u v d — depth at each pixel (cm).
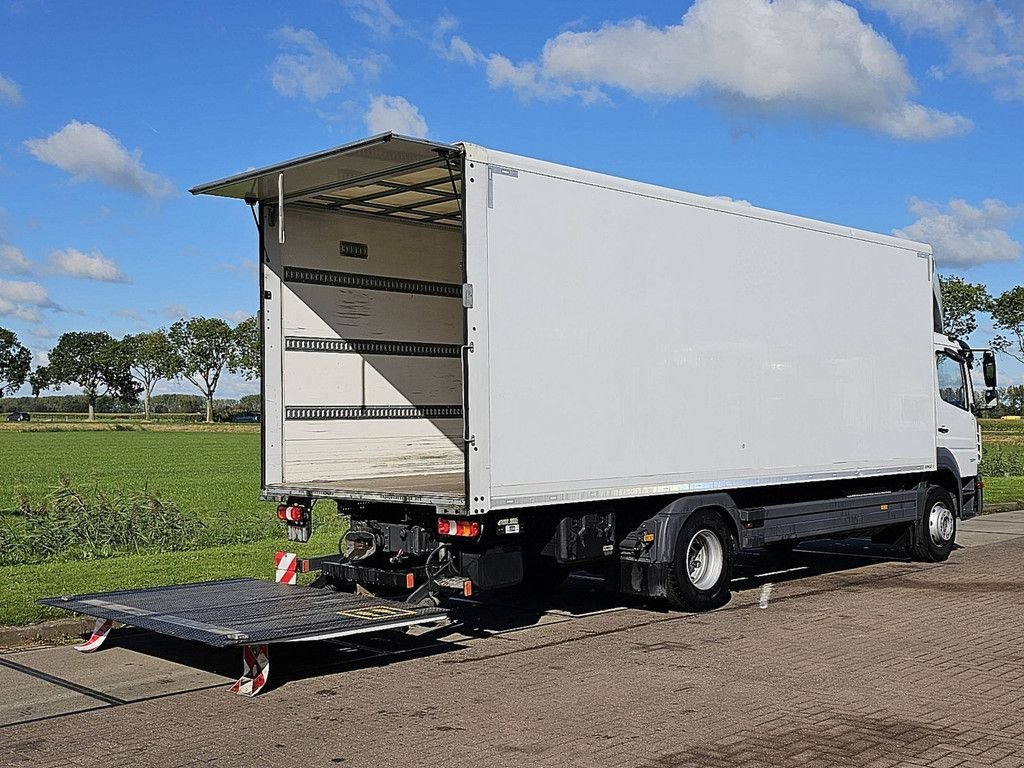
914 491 1330
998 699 693
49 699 720
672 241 984
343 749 601
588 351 902
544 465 862
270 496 985
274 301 999
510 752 589
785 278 1108
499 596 1130
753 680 750
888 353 1251
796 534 1140
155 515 1524
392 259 1101
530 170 861
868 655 829
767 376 1081
